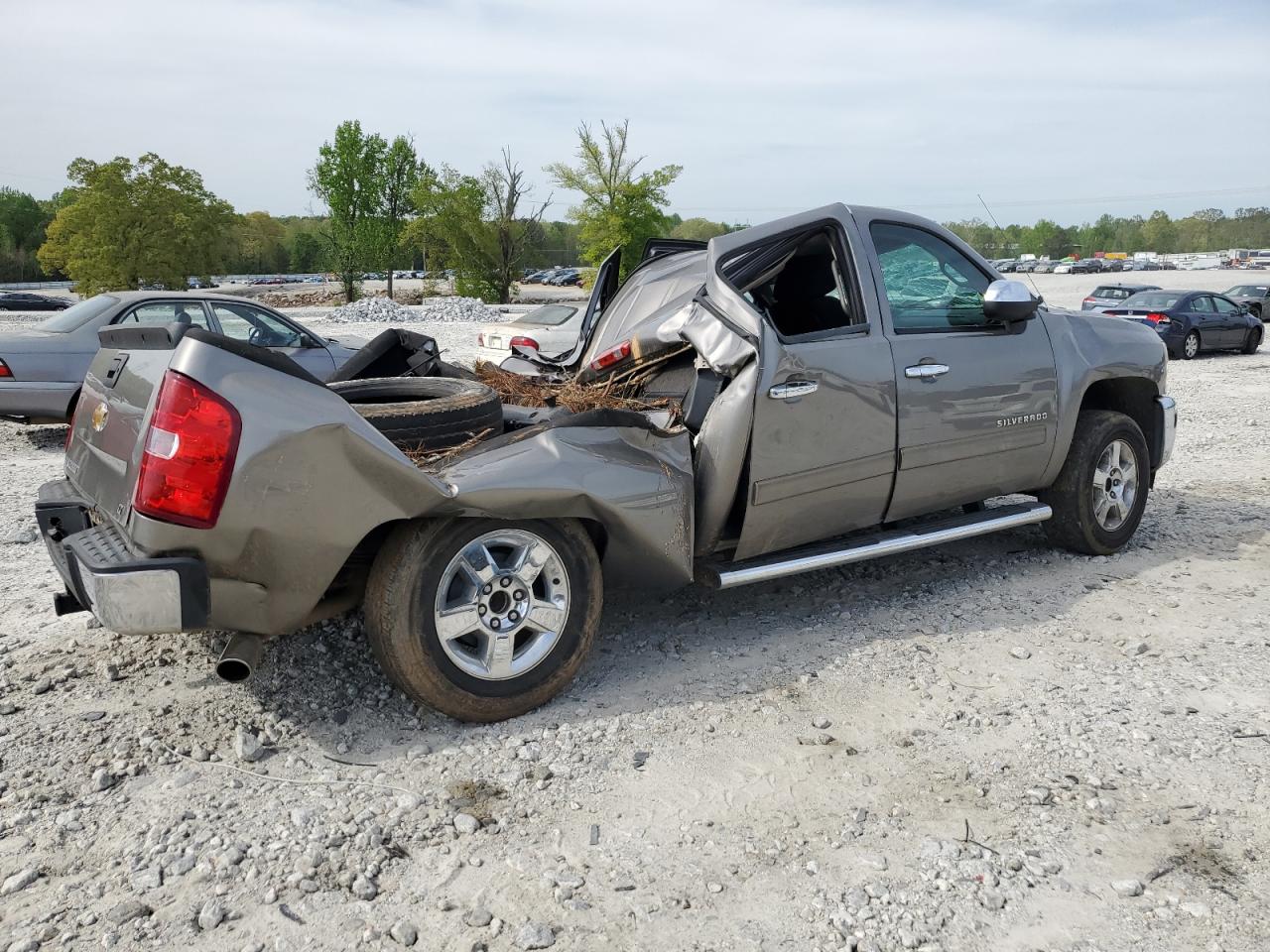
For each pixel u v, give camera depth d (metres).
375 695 3.76
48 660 4.08
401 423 3.59
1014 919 2.51
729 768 3.26
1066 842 2.83
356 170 61.16
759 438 4.04
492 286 62.41
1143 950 2.40
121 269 61.25
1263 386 15.40
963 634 4.40
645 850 2.80
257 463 2.99
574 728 3.52
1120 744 3.40
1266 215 158.75
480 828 2.91
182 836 2.84
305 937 2.43
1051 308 5.37
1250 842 2.83
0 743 3.37
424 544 3.31
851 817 2.96
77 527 3.60
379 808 3.00
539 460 3.54
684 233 52.00
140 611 2.92
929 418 4.56
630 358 4.77
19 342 8.96
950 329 4.75
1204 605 4.77
